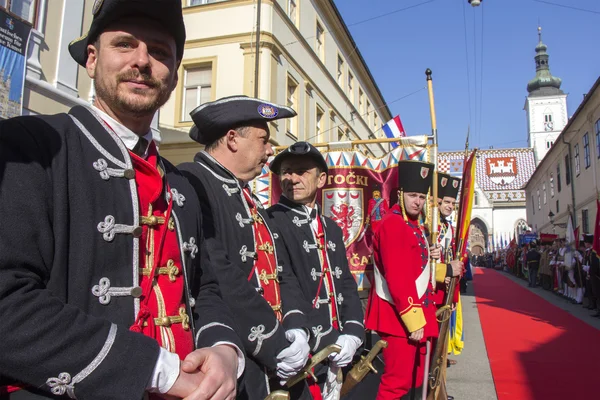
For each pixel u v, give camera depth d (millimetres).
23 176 1130
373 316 3572
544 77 63812
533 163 51594
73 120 1327
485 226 50719
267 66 13234
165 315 1321
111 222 1260
